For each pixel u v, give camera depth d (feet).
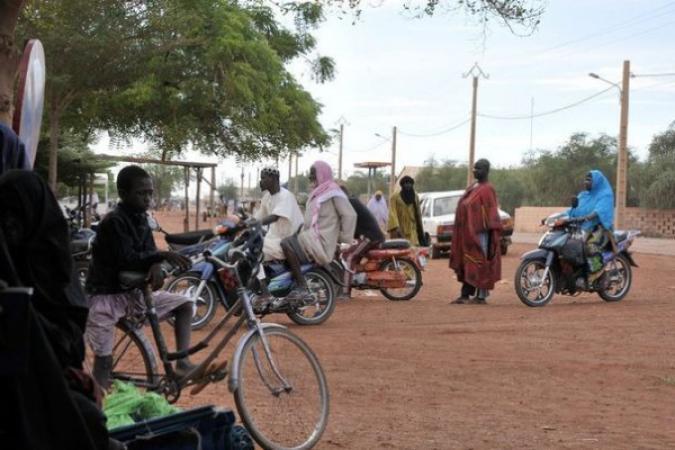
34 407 8.70
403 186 54.08
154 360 18.52
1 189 9.86
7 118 17.88
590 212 44.34
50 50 48.83
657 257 87.97
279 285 35.24
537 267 44.01
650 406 22.41
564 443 18.71
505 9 28.22
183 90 59.77
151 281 18.17
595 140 205.46
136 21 51.88
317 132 72.23
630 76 115.34
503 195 222.69
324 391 18.56
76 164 78.54
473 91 147.54
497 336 33.71
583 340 32.76
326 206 37.01
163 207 303.07
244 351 17.57
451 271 71.92
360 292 50.57
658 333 34.58
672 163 167.53
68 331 10.12
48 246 9.93
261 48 62.44
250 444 15.44
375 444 18.35
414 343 31.83
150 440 13.97
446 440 18.78
